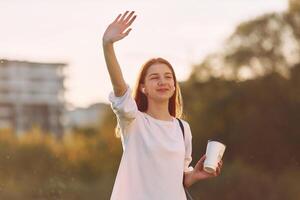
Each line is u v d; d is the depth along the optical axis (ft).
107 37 17.88
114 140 111.55
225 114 116.57
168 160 18.21
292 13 125.70
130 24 18.01
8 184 78.18
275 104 114.93
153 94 18.67
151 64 18.86
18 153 87.10
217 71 122.11
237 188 96.78
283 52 123.65
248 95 116.26
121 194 18.16
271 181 99.71
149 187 18.08
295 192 98.17
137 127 18.30
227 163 108.27
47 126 197.47
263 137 112.98
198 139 113.60
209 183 96.12
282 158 110.83
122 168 18.21
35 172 84.28
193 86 121.08
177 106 19.57
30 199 76.33
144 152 18.17
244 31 124.26
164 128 18.42
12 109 194.90
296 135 111.75
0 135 89.66
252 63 123.65
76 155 106.11
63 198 78.43
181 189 18.42
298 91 115.75
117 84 18.02
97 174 106.42
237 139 113.09
